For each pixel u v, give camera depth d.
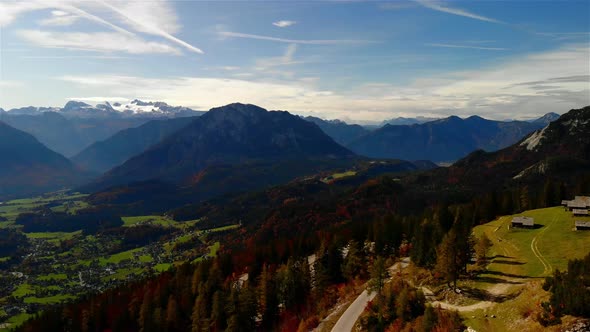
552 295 55.91
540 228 107.38
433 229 118.56
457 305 73.62
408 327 71.56
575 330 50.44
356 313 91.81
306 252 161.88
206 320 109.19
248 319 105.38
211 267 141.88
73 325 127.19
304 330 93.38
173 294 131.00
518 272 80.25
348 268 120.00
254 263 140.75
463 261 82.06
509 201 150.00
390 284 91.88
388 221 148.12
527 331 55.31
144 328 114.00
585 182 158.50
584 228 97.81
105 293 152.88
